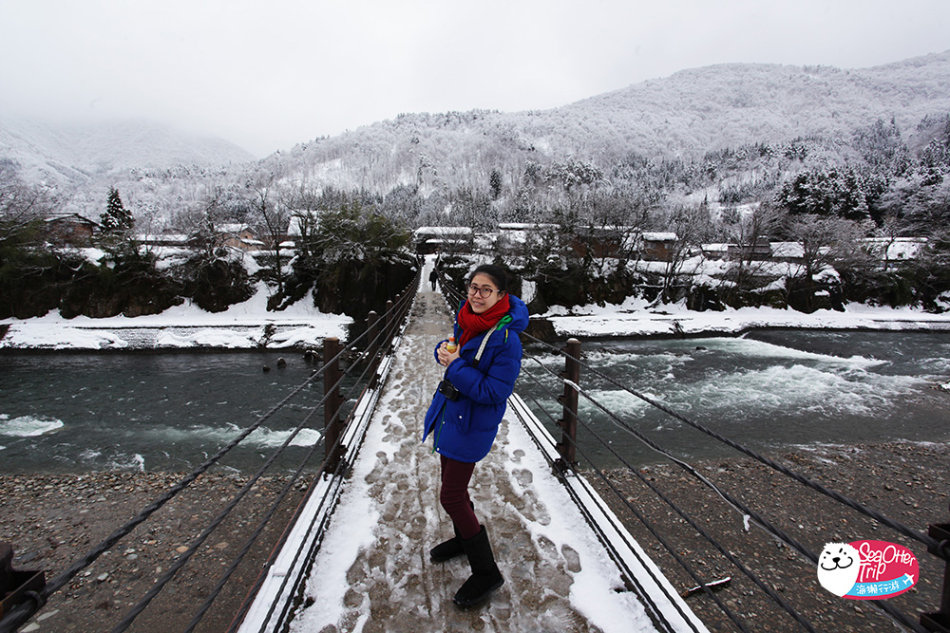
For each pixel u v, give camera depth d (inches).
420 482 144.6
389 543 112.8
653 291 1360.7
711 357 874.8
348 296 1135.6
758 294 1359.5
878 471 373.4
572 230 1337.4
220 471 351.6
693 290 1327.5
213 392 604.4
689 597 219.5
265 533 255.8
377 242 1170.0
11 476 352.8
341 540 113.8
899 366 801.6
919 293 1419.8
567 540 114.0
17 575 40.2
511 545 112.0
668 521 282.5
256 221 1487.5
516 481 144.6
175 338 908.0
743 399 584.1
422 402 229.1
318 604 92.5
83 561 44.7
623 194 1491.1
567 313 1253.7
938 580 226.4
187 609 200.2
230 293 1122.0
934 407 552.7
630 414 509.0
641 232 1425.9
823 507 308.0
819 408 548.1
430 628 87.1
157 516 276.8
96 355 857.5
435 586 98.2
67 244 1120.8
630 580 97.1
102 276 1042.1
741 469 362.3
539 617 89.7
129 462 384.5
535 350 962.1
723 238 1813.5
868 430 473.7
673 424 477.7
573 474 143.6
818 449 421.7
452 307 569.3
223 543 246.7
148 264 1080.8
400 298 466.6
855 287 1432.1
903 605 209.2
